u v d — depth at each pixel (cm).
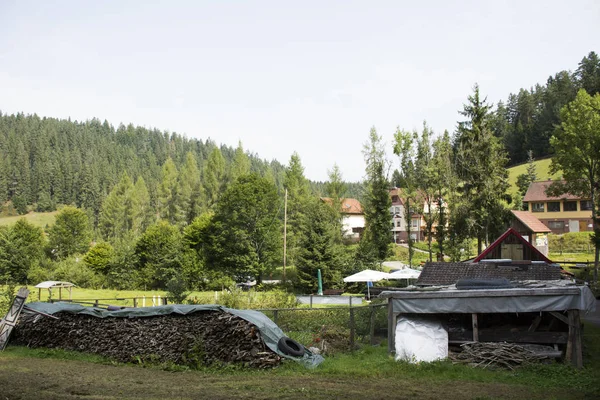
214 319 1822
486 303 1833
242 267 7038
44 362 1775
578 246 7088
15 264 7994
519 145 14238
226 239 7388
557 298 1761
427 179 6225
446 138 6316
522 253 4075
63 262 7881
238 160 12194
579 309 1744
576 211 8406
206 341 1772
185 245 7638
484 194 5700
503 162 5909
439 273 2886
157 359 1781
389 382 1484
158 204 14850
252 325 1764
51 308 2175
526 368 1700
